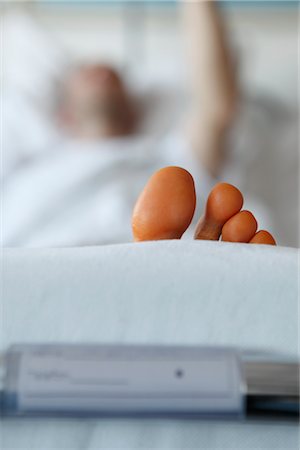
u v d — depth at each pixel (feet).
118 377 1.06
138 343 1.14
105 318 1.14
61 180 4.21
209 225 1.33
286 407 1.07
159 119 5.05
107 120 4.93
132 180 4.27
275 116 5.04
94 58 5.13
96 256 1.18
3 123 4.73
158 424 1.11
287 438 1.11
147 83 5.10
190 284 1.16
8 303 1.14
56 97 5.00
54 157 4.56
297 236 4.72
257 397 1.07
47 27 5.13
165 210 1.28
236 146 4.82
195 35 4.73
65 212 4.15
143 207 1.29
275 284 1.16
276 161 4.90
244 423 1.11
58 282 1.15
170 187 1.28
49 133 4.80
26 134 4.75
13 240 4.12
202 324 1.15
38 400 1.06
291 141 4.94
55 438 1.11
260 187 4.83
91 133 4.93
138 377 1.06
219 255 1.19
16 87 4.99
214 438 1.11
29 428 1.11
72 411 1.07
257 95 5.06
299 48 5.07
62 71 5.05
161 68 5.14
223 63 4.70
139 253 1.19
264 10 5.03
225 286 1.16
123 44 5.13
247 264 1.17
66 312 1.14
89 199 4.18
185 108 5.05
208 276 1.16
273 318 1.15
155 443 1.11
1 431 1.11
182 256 1.18
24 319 1.14
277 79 5.08
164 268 1.16
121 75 5.09
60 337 1.14
